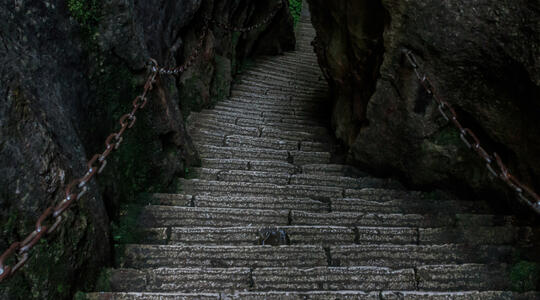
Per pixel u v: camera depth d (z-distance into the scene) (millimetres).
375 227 3469
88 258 2545
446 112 3875
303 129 6375
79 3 2910
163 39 4652
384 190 4289
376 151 4551
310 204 4023
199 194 4223
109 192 3197
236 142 5723
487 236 3357
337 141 5879
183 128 4605
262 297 2537
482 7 3260
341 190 4289
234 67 8273
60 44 2729
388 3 3707
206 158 5059
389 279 2826
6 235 1958
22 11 2414
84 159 2641
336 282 2807
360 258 3117
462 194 4094
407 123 4078
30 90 2236
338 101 5727
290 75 9055
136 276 2721
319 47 5883
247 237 3363
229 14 7746
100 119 3160
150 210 3551
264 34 9859
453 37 3459
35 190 2100
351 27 4523
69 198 1884
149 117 3879
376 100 4281
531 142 3264
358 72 4848
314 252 3098
